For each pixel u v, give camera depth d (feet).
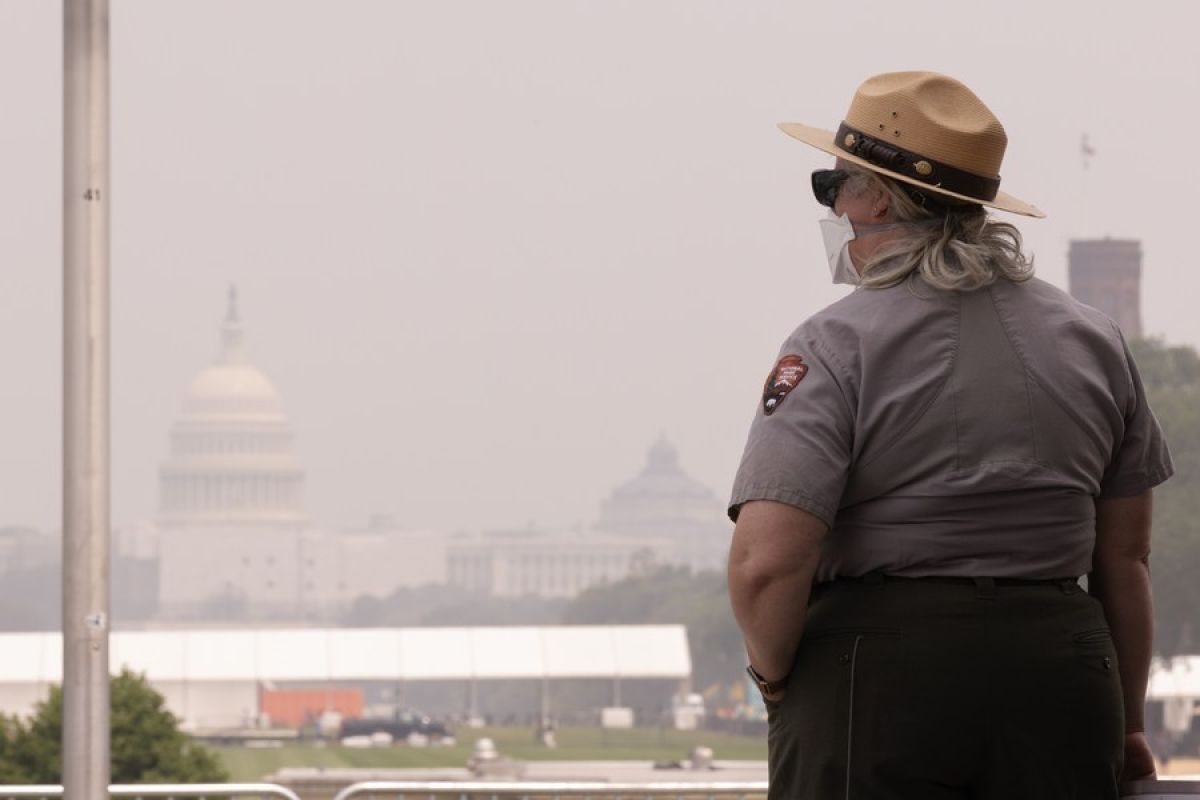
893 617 22.34
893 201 23.76
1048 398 22.58
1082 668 22.59
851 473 22.57
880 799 22.26
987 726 22.20
